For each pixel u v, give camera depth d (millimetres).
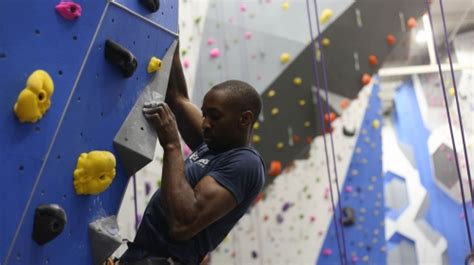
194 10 3576
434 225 3877
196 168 1396
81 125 1157
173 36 1499
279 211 3418
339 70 3619
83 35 1167
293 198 3441
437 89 3826
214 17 3605
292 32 3625
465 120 3562
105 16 1224
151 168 2930
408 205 4027
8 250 997
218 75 3520
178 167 1263
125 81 1284
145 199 2854
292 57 3600
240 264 3334
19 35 1042
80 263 1169
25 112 1014
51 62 1093
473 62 3547
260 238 3377
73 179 1144
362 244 3393
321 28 3652
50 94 1064
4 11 1023
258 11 3648
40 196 1066
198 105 3443
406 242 3979
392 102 4219
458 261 3693
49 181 1084
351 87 3617
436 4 3518
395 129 4207
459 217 3721
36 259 1063
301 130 3527
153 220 1379
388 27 3689
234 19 3621
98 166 1160
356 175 3500
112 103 1243
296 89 3574
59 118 1102
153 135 1326
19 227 1019
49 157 1080
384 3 3709
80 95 1155
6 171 998
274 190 3449
